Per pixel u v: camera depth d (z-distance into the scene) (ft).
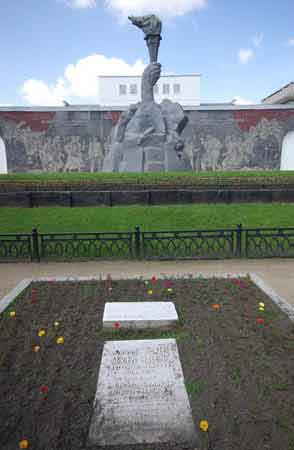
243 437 6.86
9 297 14.44
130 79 107.55
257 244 22.85
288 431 7.00
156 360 9.61
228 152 71.00
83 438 6.93
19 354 10.01
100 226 26.45
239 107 70.08
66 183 32.91
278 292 15.71
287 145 70.95
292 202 32.12
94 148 69.92
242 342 10.60
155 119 43.88
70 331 11.45
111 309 12.51
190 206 30.66
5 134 69.26
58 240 21.11
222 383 8.58
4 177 34.83
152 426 7.19
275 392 8.22
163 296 14.49
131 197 31.63
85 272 19.01
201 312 12.89
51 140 69.77
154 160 42.73
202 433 6.98
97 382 8.66
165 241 23.67
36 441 6.84
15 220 27.68
